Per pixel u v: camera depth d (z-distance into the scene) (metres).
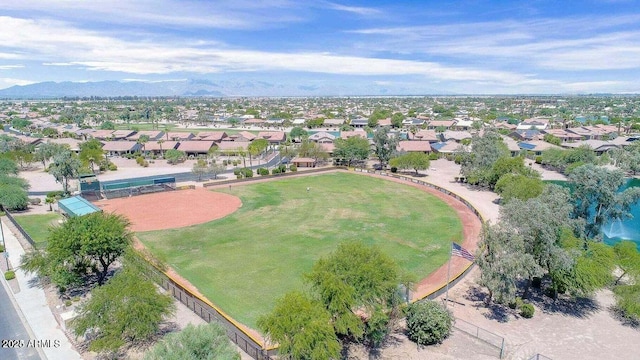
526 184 75.44
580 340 35.81
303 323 27.62
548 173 115.81
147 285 33.09
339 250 35.81
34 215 71.75
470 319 38.53
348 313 30.62
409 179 104.81
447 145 146.00
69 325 32.22
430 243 59.31
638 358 33.38
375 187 96.94
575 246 44.44
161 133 175.25
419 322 34.03
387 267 34.12
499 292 38.19
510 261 37.16
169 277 45.88
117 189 87.69
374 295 32.03
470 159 102.94
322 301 31.11
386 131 119.94
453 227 66.81
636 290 40.38
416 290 41.00
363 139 130.12
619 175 55.59
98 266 48.91
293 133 178.50
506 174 86.62
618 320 39.62
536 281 45.69
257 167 124.44
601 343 35.44
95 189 85.69
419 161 108.94
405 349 33.47
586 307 42.00
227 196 87.44
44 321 36.72
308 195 88.31
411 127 196.25
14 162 106.19
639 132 181.38
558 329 37.50
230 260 52.22
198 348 25.61
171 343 26.12
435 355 32.75
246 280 46.47
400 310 34.94
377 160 136.75
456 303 41.69
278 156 143.75
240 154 139.12
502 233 39.28
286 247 56.78
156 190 91.25
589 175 55.88
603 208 56.88
